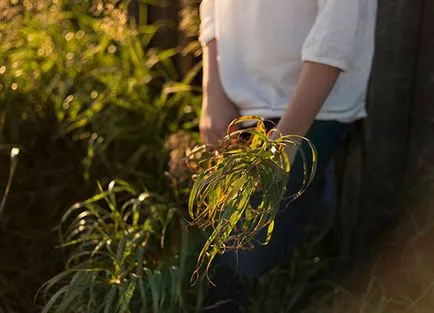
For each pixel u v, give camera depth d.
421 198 2.49
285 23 2.20
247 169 1.77
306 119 2.07
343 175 2.75
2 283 2.69
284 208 2.21
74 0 3.38
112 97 3.04
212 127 2.40
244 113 2.34
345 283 2.64
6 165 2.86
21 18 3.20
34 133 2.96
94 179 2.91
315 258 2.75
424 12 2.44
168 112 3.14
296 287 2.60
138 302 2.35
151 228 2.49
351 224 2.75
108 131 2.96
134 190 2.69
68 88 3.03
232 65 2.34
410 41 2.49
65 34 3.27
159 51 3.36
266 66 2.26
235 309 2.55
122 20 3.14
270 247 2.36
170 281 2.38
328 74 2.05
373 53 2.36
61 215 2.85
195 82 3.23
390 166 2.62
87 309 2.26
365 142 2.65
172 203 2.62
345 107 2.30
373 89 2.60
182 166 2.65
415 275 2.45
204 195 1.81
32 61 3.14
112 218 2.60
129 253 2.38
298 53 2.21
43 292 2.53
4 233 2.79
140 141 3.02
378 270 2.57
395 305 2.43
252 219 1.95
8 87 2.98
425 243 2.46
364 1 2.10
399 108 2.56
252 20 2.24
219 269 2.50
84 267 2.38
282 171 1.80
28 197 2.85
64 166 2.95
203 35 2.49
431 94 2.45
